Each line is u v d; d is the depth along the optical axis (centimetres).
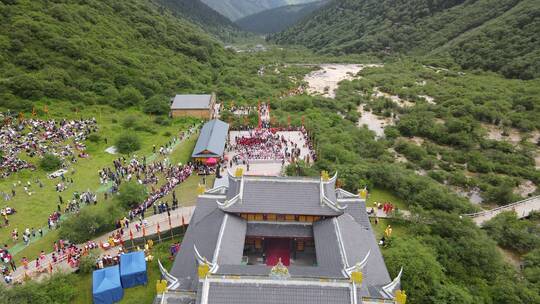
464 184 12375
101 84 17450
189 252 6350
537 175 13025
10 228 8356
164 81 19450
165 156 12050
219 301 4716
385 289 5438
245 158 11562
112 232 8338
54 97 15838
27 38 18062
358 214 7212
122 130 13988
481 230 9044
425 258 7012
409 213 9575
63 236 7850
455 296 6575
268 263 6825
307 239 6881
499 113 17738
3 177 10181
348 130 15425
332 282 4766
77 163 11306
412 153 14338
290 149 12331
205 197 7538
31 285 6419
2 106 14425
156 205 9125
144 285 6988
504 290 7238
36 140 12262
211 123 13050
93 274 6800
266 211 6725
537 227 9725
